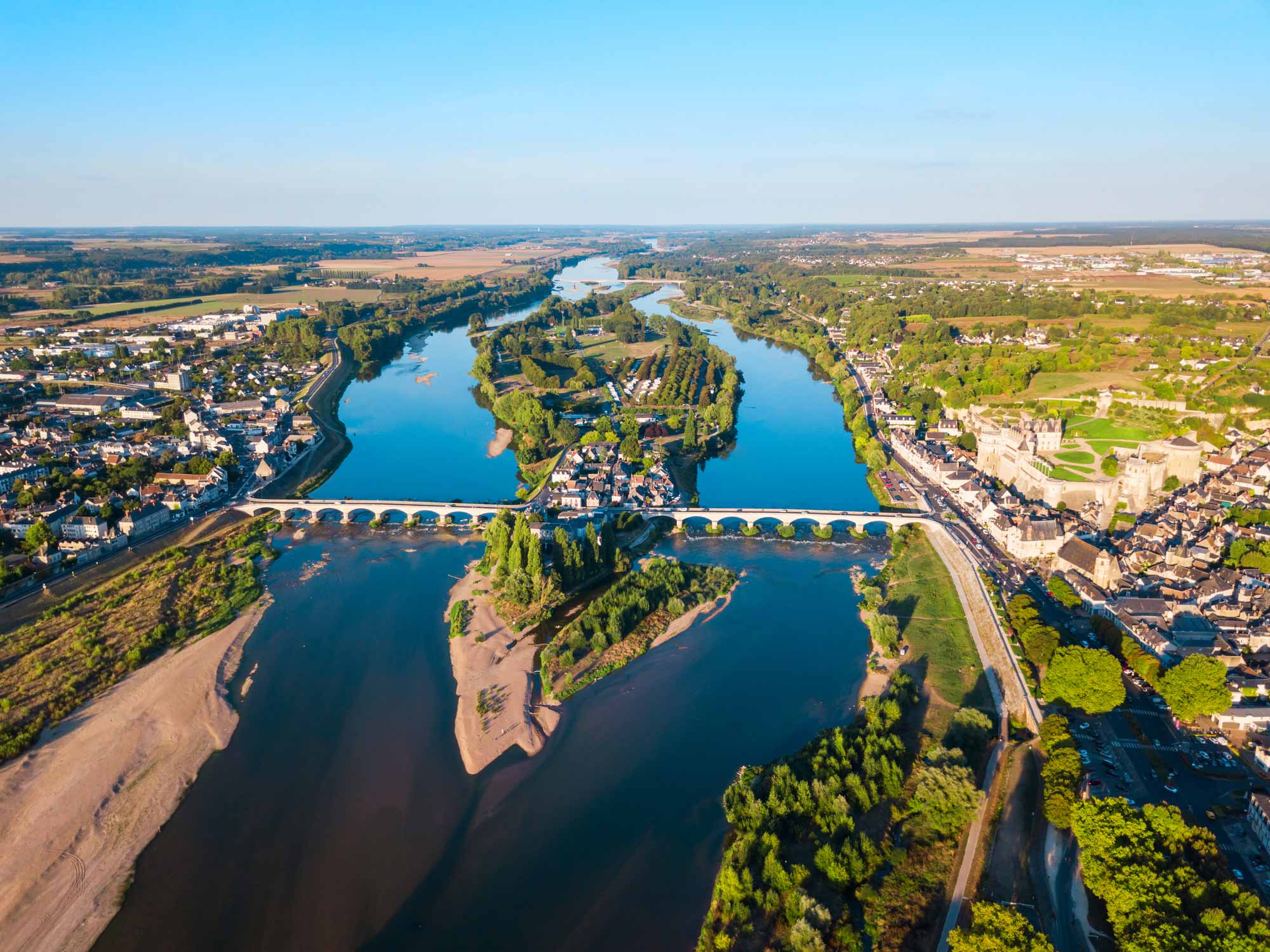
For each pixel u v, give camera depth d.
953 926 179.88
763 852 196.00
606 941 186.62
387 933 189.88
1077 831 191.38
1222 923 157.88
